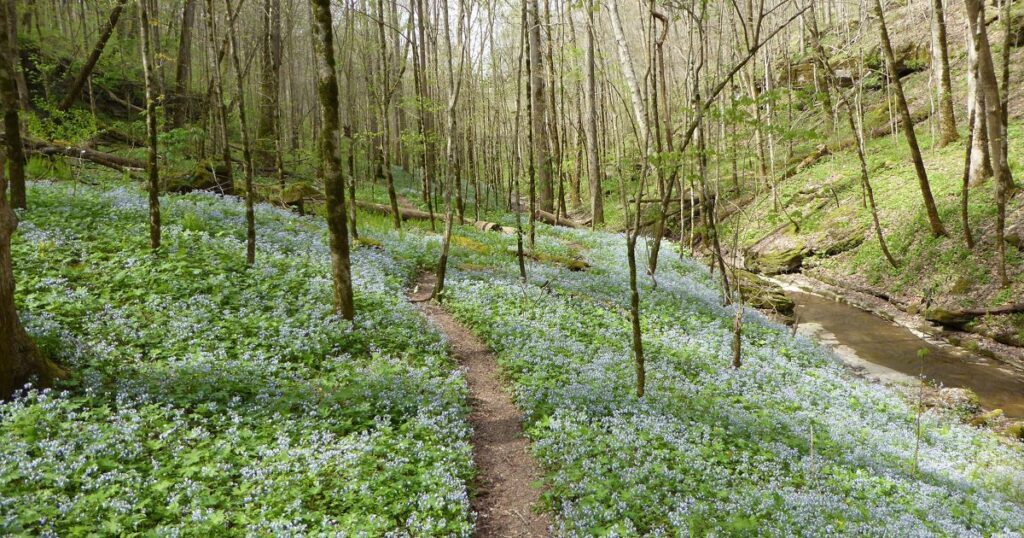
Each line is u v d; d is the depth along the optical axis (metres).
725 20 29.83
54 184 17.47
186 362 9.18
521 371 11.49
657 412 10.04
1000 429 13.19
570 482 7.80
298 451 7.43
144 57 12.63
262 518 6.15
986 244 21.42
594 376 11.28
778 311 21.59
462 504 7.05
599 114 47.75
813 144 36.03
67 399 7.53
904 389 15.47
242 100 13.40
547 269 19.91
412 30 23.38
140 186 19.97
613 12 9.75
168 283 11.66
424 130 26.38
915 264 23.02
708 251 30.58
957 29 38.12
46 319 9.27
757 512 7.36
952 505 8.52
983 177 24.17
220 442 7.36
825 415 11.82
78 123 20.03
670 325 16.02
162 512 6.07
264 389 8.94
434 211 30.48
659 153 10.24
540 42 32.50
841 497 8.23
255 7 28.77
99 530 5.62
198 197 18.88
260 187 23.41
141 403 7.96
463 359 12.10
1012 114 30.02
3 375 7.38
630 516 7.09
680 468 8.27
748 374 13.19
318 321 11.48
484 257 20.62
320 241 16.88
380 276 15.44
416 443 8.23
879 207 27.39
